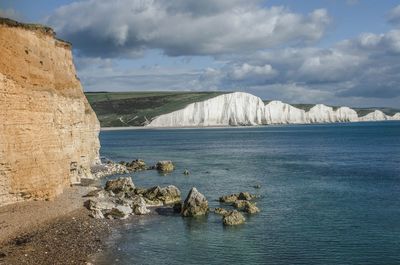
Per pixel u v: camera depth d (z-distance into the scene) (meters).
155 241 33.66
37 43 43.66
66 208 39.75
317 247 32.56
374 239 34.38
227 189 56.81
